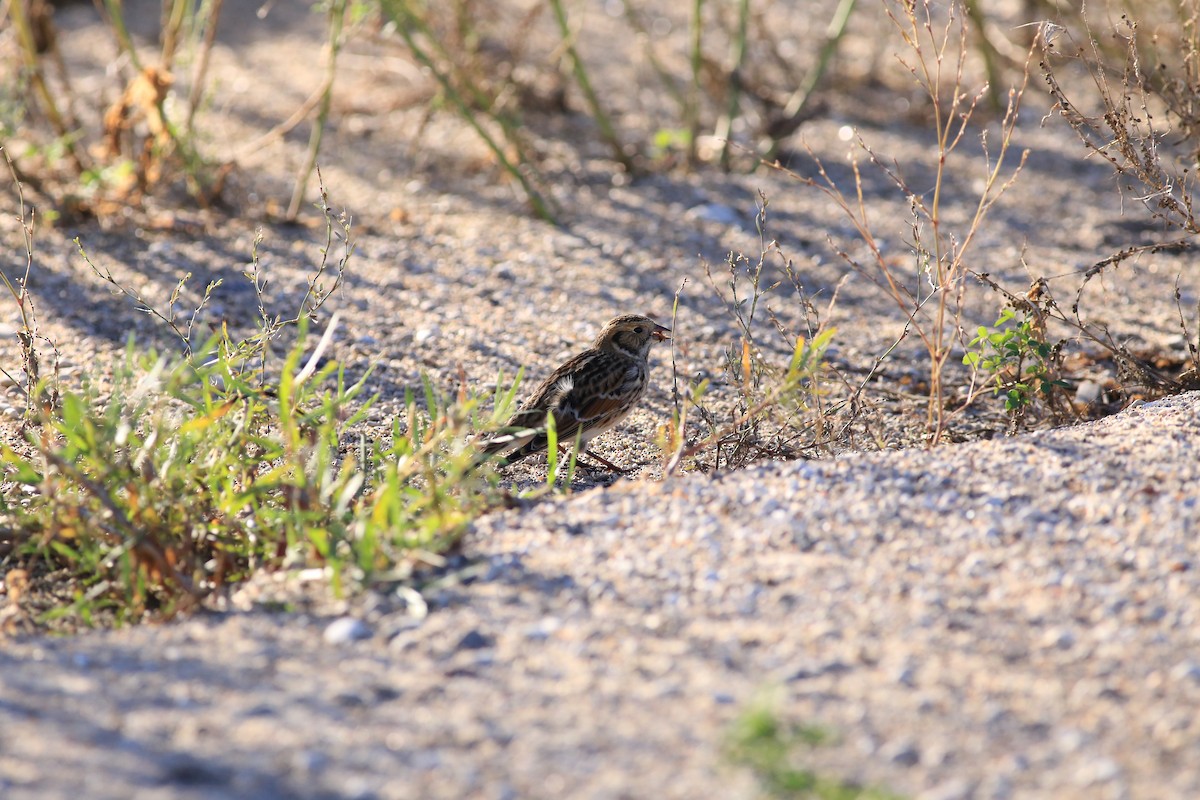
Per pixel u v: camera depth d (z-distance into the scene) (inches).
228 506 334.3
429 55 776.3
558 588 295.7
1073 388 435.5
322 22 981.2
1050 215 662.5
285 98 818.2
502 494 350.3
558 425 417.4
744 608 281.9
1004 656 258.5
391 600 294.4
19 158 676.7
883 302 563.2
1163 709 238.1
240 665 268.2
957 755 226.5
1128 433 355.6
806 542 309.7
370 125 777.6
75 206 624.1
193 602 305.6
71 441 329.4
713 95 779.4
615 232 639.1
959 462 342.0
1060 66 807.1
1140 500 315.6
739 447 395.9
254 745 235.1
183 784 222.2
